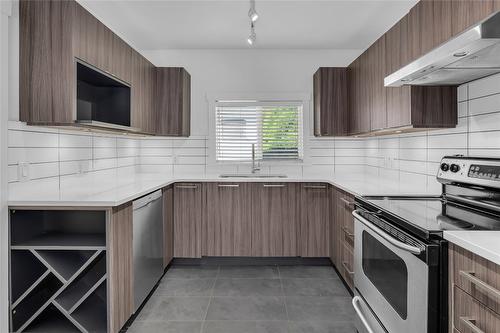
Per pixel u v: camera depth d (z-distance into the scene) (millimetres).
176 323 2160
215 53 3814
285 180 3205
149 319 2211
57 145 2326
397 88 2209
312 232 3254
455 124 2053
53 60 1923
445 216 1478
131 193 2098
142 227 2322
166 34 3326
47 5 1920
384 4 2670
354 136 3430
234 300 2502
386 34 2377
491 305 937
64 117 1927
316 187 3244
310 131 3830
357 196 2080
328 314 2281
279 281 2877
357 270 1976
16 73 1931
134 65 2822
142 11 2807
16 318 1858
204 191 3268
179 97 3436
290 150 3865
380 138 3340
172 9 2768
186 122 3609
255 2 2645
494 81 1734
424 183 2461
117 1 2617
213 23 3047
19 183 1952
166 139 3844
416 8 1953
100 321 1909
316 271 3121
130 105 2719
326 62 3807
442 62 1479
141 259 2299
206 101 3838
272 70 3818
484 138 1813
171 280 2900
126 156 3537
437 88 2045
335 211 3010
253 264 3320
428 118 2043
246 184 3258
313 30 3219
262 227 3260
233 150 3877
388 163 3139
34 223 1998
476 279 976
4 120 1800
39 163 2131
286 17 2914
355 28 3168
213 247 3273
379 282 1640
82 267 1822
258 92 3818
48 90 1930
